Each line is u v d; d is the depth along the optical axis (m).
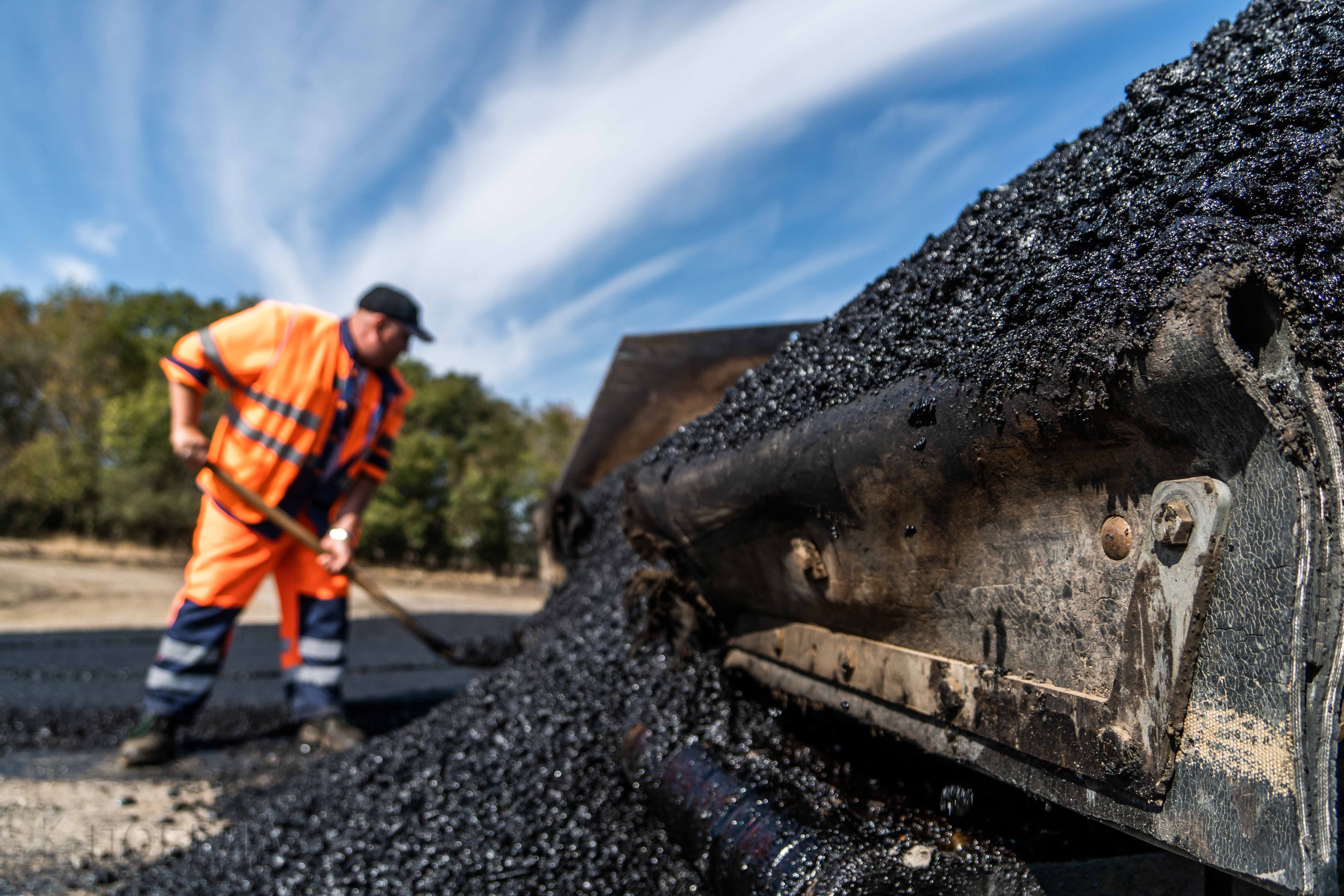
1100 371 0.58
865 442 0.89
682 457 1.45
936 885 0.84
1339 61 0.60
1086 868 0.88
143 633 5.94
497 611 8.22
